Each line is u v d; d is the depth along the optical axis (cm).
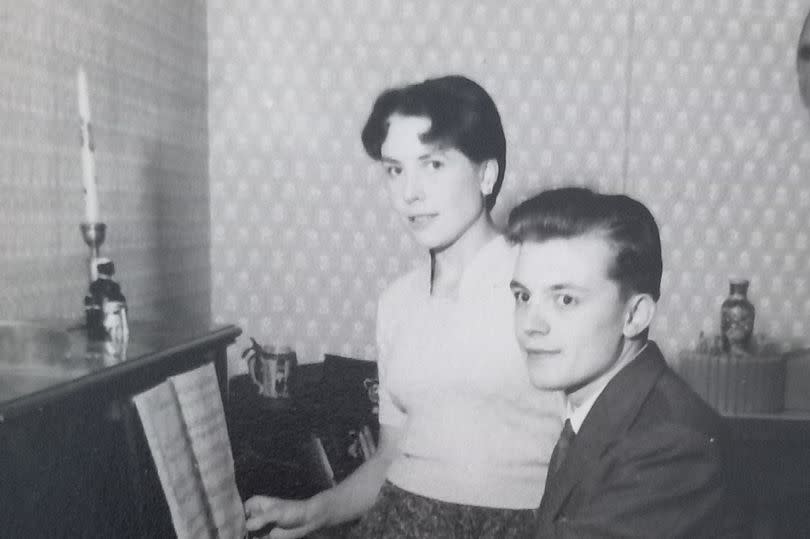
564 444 131
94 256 117
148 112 184
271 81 227
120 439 90
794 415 196
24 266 127
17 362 90
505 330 139
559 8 222
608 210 141
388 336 154
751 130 225
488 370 138
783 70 223
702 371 202
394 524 140
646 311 142
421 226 150
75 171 146
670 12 222
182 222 207
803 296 227
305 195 230
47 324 117
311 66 227
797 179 226
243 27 226
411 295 153
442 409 141
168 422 97
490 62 224
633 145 225
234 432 171
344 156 228
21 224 126
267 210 230
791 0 222
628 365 129
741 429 191
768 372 199
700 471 119
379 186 228
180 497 96
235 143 229
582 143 225
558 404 138
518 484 137
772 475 187
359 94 227
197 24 217
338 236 230
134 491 91
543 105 224
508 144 225
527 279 140
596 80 224
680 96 224
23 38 127
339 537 145
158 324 127
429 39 225
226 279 231
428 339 145
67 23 143
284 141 229
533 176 224
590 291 137
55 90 138
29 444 74
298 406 181
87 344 104
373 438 180
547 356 137
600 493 121
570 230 139
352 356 231
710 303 226
